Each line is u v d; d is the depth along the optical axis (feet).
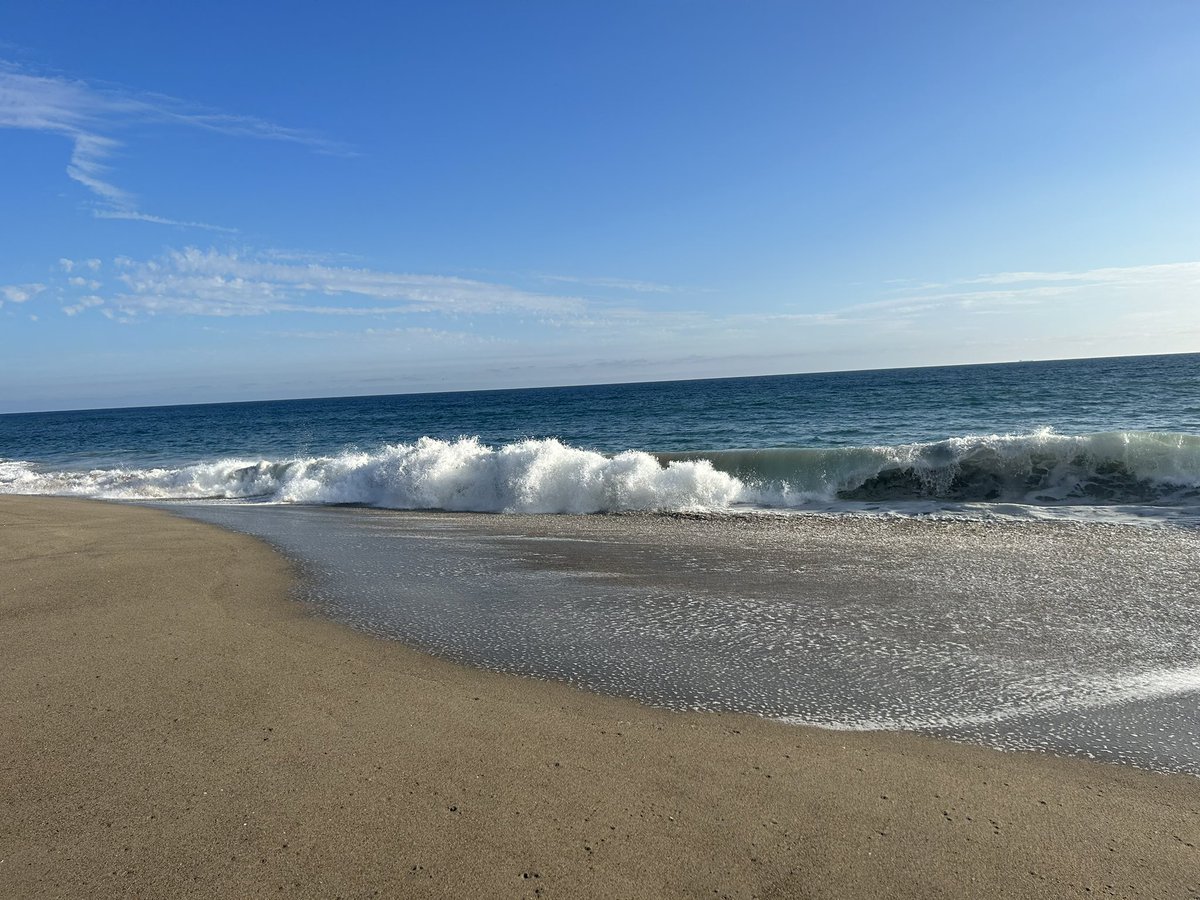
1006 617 16.70
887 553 23.32
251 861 7.88
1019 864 7.94
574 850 8.09
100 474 60.08
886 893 7.45
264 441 113.80
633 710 12.10
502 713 11.89
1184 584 18.76
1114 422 79.15
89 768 9.92
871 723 11.63
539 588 20.08
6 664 13.98
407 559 24.11
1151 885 7.57
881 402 131.44
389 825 8.55
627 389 398.83
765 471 37.65
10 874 7.68
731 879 7.63
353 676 13.47
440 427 130.41
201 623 16.65
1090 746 10.79
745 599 18.60
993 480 33.83
